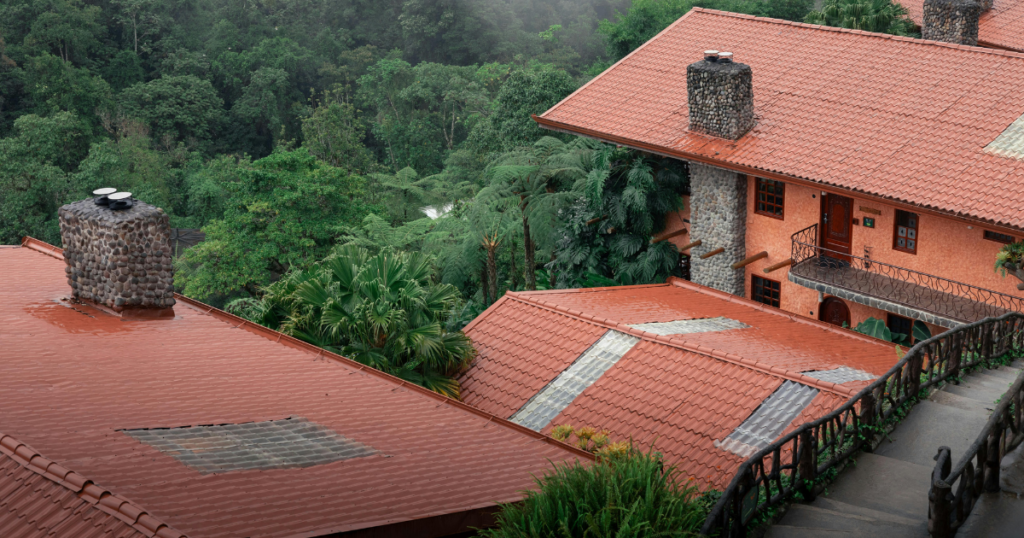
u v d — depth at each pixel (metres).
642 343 21.31
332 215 46.31
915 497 10.59
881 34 29.41
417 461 12.20
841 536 9.60
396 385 15.94
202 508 9.60
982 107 24.91
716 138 27.42
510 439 13.88
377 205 50.09
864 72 28.05
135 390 13.98
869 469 11.38
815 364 20.28
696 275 29.83
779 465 10.30
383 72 86.56
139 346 16.38
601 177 29.59
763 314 25.23
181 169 76.81
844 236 26.05
